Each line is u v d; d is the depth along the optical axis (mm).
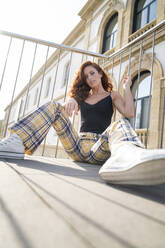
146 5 4980
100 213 373
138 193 581
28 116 1171
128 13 5340
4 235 253
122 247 242
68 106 1271
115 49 5520
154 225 327
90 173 925
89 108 1489
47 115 1190
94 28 7094
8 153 1146
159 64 3867
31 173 762
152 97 3920
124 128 864
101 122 1458
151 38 4230
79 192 528
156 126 3639
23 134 1160
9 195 442
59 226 296
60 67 10078
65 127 1271
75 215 351
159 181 573
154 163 543
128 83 1511
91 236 269
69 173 865
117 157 703
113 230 296
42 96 12336
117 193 558
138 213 388
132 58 4738
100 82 1654
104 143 1192
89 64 1694
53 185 585
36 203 401
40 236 258
